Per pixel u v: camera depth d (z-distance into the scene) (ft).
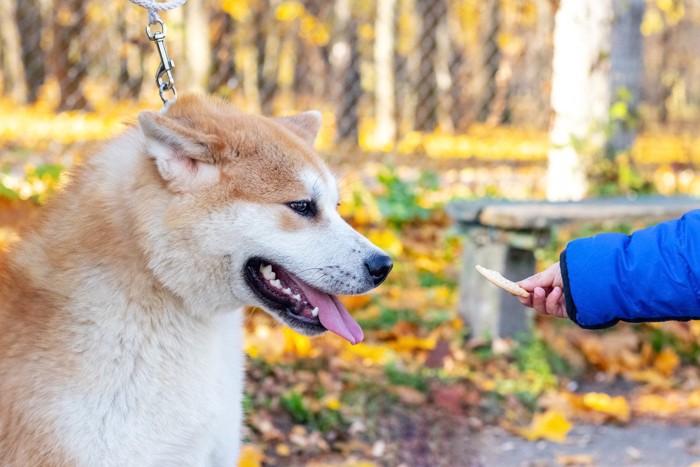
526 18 53.01
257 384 14.78
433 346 17.15
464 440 14.38
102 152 9.68
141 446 8.66
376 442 14.02
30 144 30.45
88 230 9.02
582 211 16.88
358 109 55.93
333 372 15.70
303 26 56.54
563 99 24.64
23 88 61.11
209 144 9.10
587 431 15.21
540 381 16.56
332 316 9.77
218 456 9.48
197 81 40.42
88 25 48.73
